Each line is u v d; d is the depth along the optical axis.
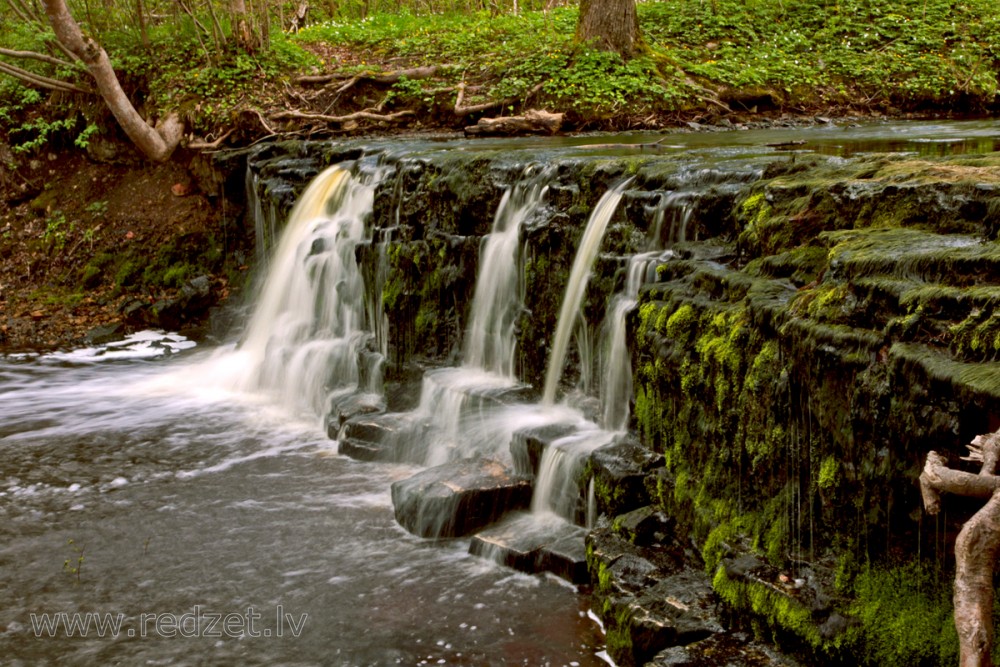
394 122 14.71
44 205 14.46
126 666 5.25
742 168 6.96
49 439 8.84
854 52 17.28
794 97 15.71
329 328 10.33
